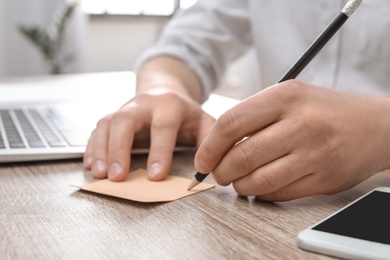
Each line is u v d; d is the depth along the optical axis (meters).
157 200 0.44
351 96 0.47
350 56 0.87
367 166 0.45
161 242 0.35
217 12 1.05
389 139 0.46
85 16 3.28
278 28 1.00
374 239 0.34
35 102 0.94
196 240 0.36
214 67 1.01
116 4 3.48
